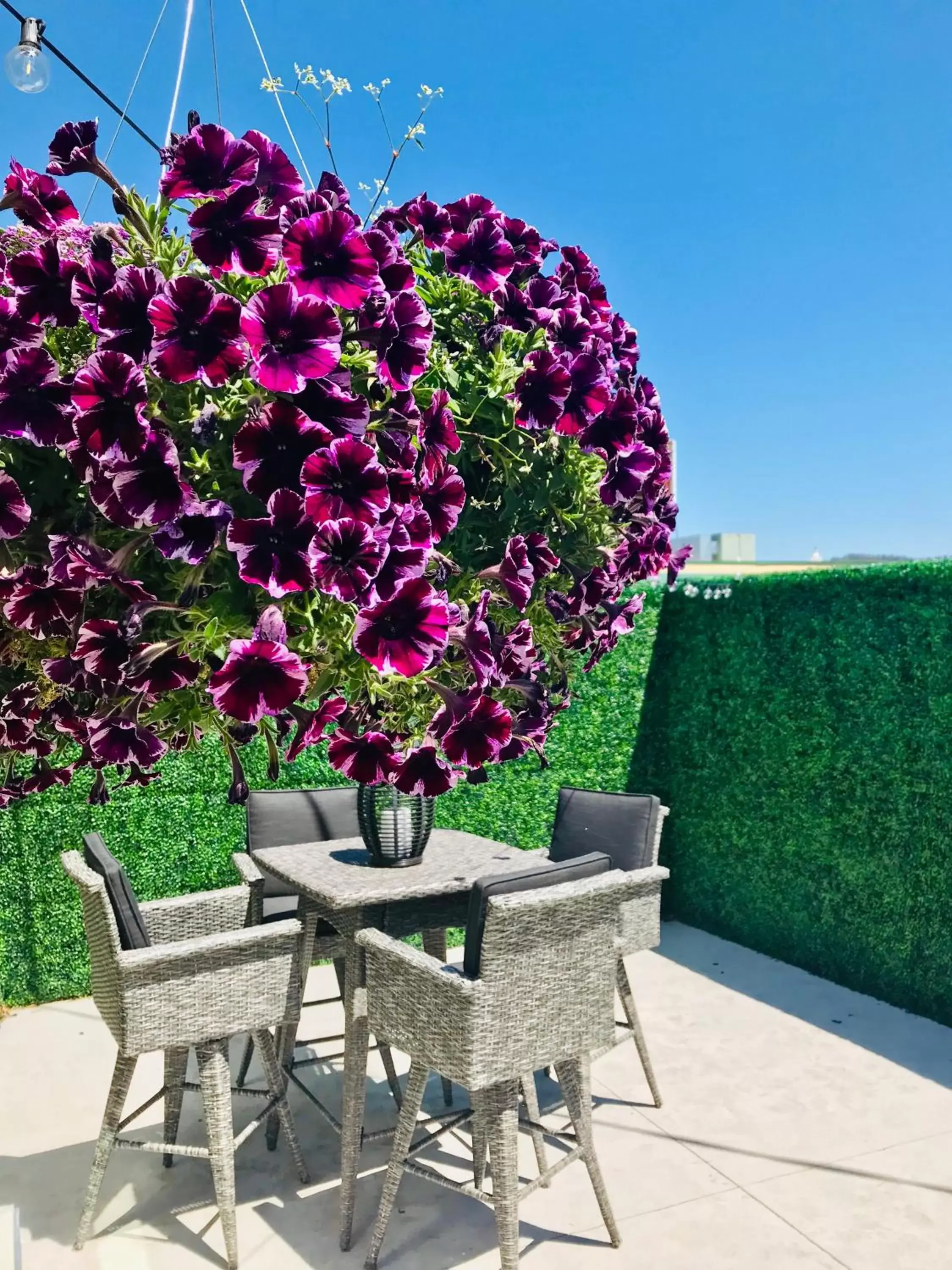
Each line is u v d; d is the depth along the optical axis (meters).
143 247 1.21
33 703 1.35
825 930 4.89
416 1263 2.65
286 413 1.08
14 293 1.23
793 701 5.07
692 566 14.38
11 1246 1.94
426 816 3.10
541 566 1.46
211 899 2.98
